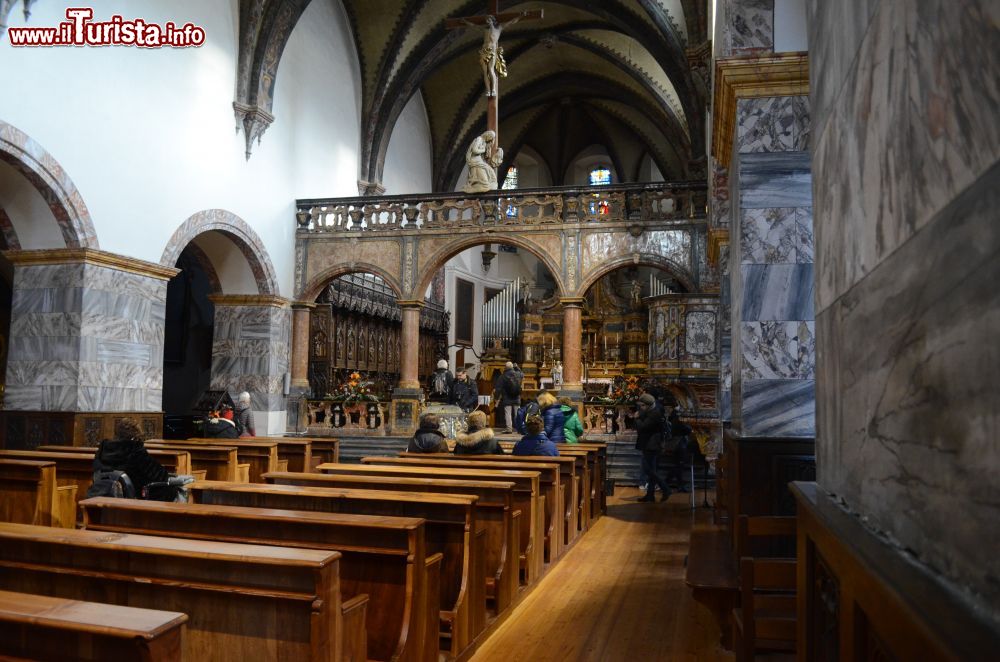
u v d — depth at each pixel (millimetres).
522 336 29078
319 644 3301
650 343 15453
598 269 17969
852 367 2592
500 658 5410
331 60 21328
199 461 9977
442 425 17000
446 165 28078
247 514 4496
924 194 1740
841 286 2799
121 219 13562
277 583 3432
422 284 18828
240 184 17188
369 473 7402
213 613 3533
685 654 5516
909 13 1852
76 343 12578
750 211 6320
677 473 15211
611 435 17719
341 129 21875
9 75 11352
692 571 5805
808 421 6059
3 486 7504
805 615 3098
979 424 1389
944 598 1445
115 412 13188
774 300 6219
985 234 1345
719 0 7363
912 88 1831
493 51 18688
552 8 23516
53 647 2559
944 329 1598
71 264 12727
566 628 6113
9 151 11344
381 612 4270
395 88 22984
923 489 1765
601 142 32094
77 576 3746
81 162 12680
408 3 21453
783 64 6281
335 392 19297
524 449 9500
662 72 24719
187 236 15344
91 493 6094
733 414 7066
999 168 1267
